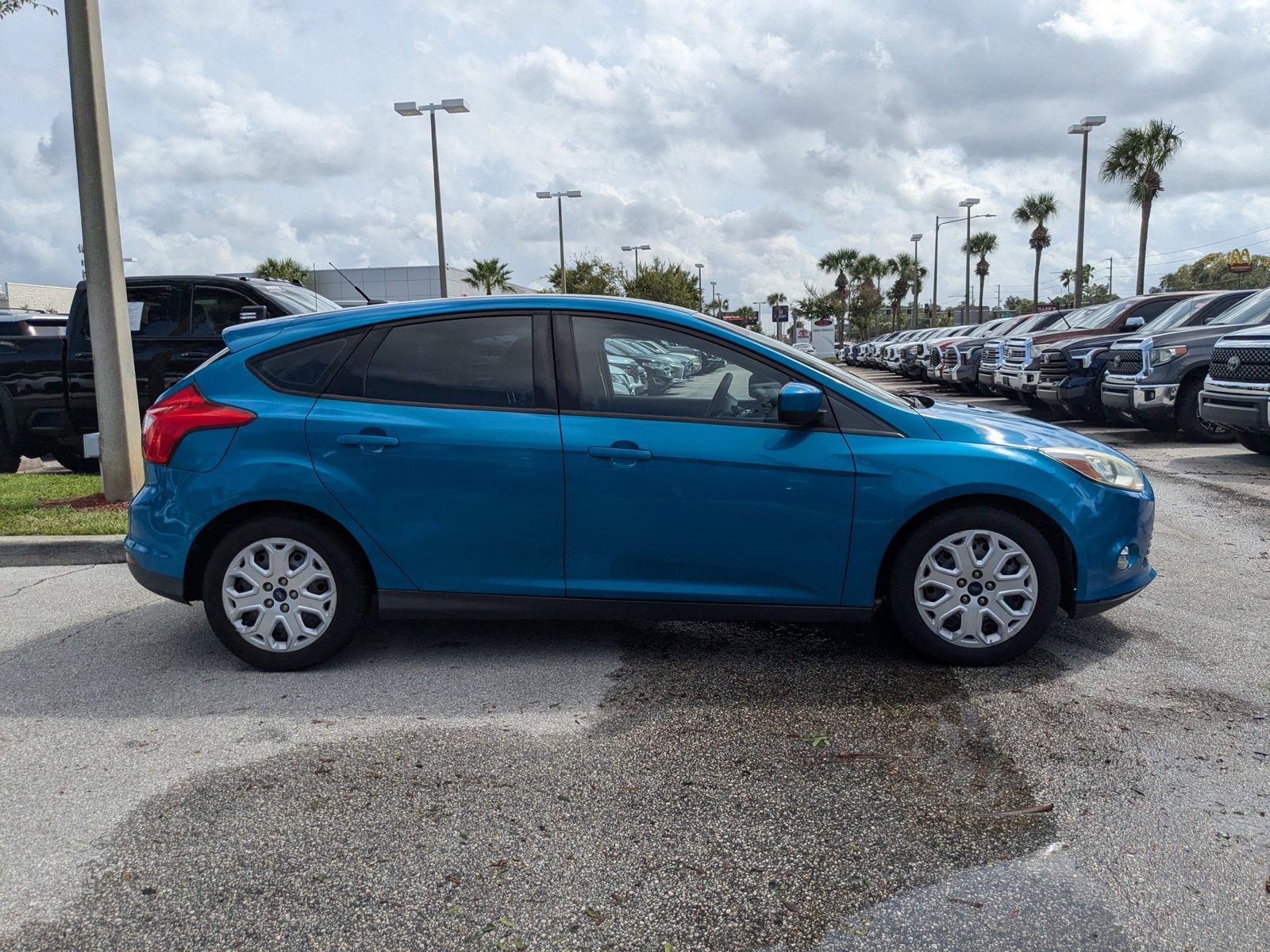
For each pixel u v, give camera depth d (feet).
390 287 186.70
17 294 185.98
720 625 15.20
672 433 12.80
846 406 12.95
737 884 8.05
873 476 12.62
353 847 8.73
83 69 22.30
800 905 7.75
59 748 11.04
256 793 9.83
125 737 11.32
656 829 8.95
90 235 23.34
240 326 14.08
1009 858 8.37
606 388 13.09
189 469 13.16
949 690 12.20
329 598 13.24
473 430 12.90
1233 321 34.91
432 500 12.92
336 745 10.96
